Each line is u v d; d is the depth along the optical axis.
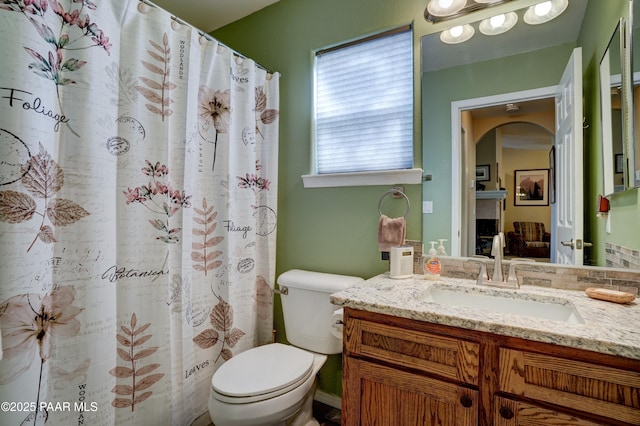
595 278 1.13
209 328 1.49
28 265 0.88
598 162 1.12
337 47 1.73
